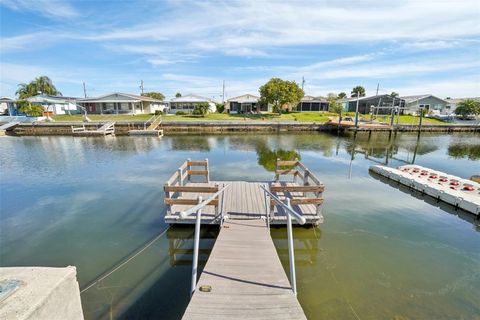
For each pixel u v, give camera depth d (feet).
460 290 12.19
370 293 11.93
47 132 86.28
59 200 24.18
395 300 11.48
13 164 39.96
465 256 15.10
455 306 11.16
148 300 11.47
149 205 22.70
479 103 117.91
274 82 117.08
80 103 115.75
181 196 21.66
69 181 30.42
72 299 6.31
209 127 91.35
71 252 15.52
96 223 19.26
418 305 11.19
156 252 15.42
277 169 24.53
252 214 17.54
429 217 20.31
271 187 17.28
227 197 20.62
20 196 25.38
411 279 12.96
